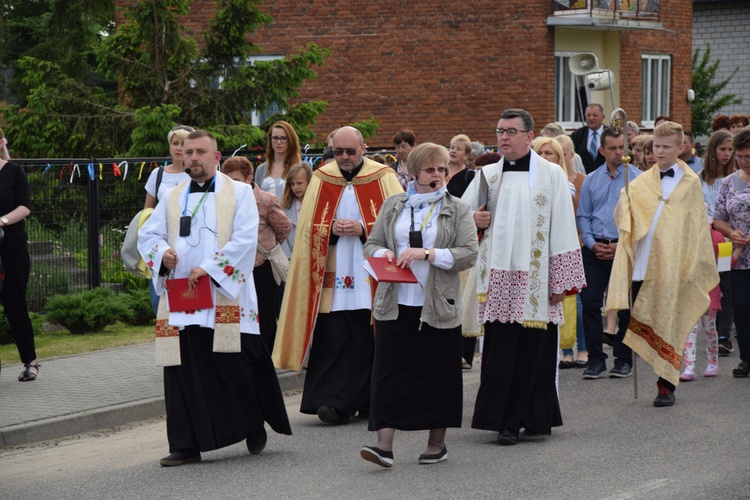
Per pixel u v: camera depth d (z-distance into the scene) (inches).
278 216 438.3
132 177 627.2
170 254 321.4
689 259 406.6
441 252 308.8
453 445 344.8
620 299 406.0
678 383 409.1
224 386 325.4
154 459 336.8
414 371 314.0
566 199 350.3
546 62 1158.3
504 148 351.6
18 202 438.3
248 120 948.6
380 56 1190.3
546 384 347.3
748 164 451.5
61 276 595.5
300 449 344.5
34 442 369.1
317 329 391.5
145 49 933.2
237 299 325.7
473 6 1164.5
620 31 1261.1
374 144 1200.2
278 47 1209.4
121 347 522.6
